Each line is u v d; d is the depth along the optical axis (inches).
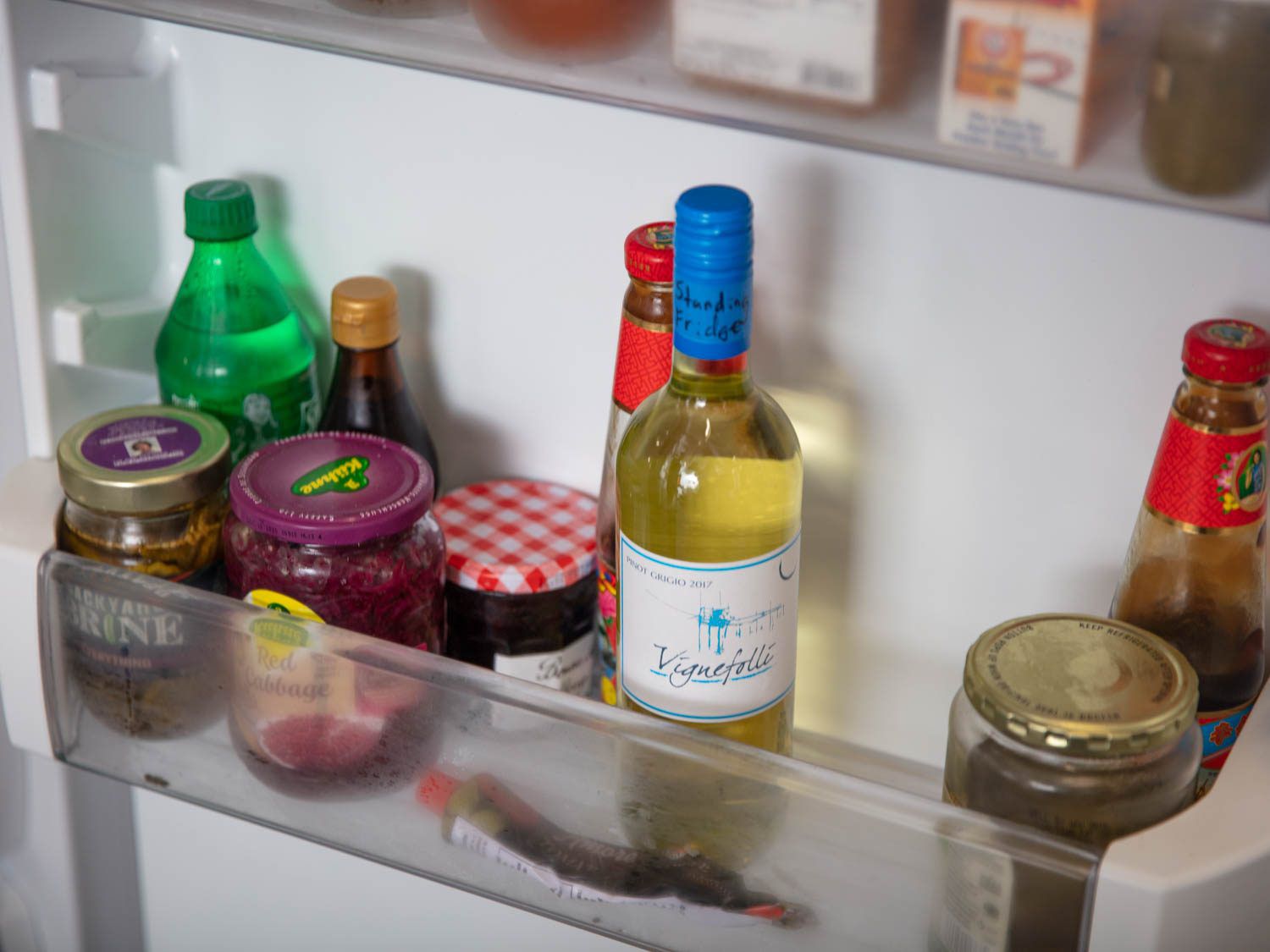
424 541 25.9
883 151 17.2
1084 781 20.3
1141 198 16.1
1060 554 26.0
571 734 23.0
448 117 27.3
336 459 25.8
